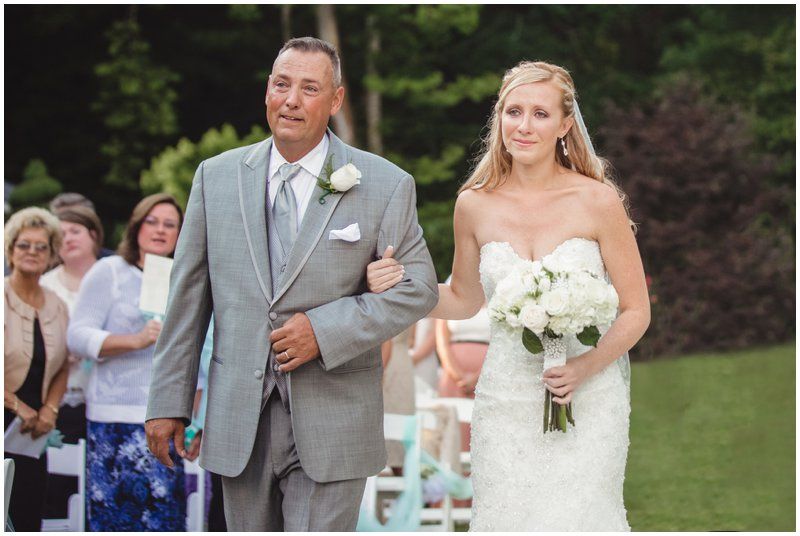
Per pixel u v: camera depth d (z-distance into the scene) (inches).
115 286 246.7
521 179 181.8
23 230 247.4
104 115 807.1
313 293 160.9
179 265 167.5
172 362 165.8
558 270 167.3
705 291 776.9
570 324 164.9
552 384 169.9
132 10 791.7
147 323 242.7
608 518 176.7
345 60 823.7
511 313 167.3
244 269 162.7
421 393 344.2
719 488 359.6
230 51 837.2
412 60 796.6
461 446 307.1
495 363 181.3
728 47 868.6
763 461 410.0
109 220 809.5
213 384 165.0
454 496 269.7
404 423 261.9
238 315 162.6
